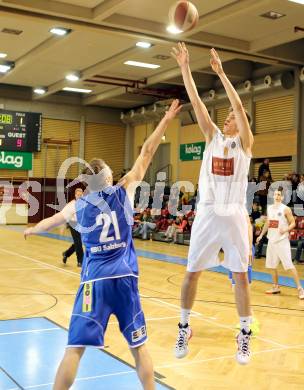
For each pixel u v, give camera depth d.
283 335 6.72
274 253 9.45
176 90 22.02
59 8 12.59
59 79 21.72
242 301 4.02
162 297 8.93
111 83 20.92
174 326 6.96
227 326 7.07
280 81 17.83
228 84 3.98
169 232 18.50
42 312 7.48
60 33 14.73
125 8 12.74
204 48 14.99
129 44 16.17
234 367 5.37
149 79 20.61
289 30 13.92
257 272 12.24
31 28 14.90
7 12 12.54
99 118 26.61
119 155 27.25
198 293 9.40
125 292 3.63
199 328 6.95
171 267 12.60
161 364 5.39
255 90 18.94
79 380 4.79
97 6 12.73
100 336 3.54
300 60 16.48
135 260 3.79
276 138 18.39
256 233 14.66
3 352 5.55
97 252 3.68
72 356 3.48
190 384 4.82
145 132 25.83
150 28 13.63
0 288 9.31
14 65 19.09
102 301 3.57
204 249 4.07
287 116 18.19
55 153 25.58
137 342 3.64
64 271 11.45
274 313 8.02
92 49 16.81
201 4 12.16
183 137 22.70
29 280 10.22
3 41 16.30
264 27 13.88
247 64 19.27
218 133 4.17
